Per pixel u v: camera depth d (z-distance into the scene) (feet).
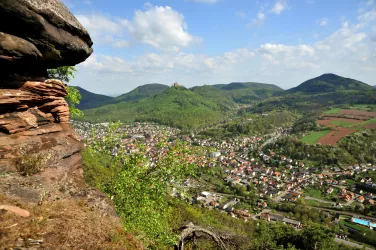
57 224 20.35
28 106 28.04
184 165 35.45
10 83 25.81
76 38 29.22
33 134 27.86
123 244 22.94
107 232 23.06
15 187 22.22
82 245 19.58
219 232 46.26
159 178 35.55
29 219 19.27
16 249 15.80
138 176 35.99
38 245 17.08
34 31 24.25
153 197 36.47
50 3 25.11
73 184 29.84
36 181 24.50
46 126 30.35
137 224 33.06
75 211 23.56
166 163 35.17
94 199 27.89
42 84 28.58
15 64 24.98
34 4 23.08
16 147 25.46
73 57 30.58
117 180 35.68
